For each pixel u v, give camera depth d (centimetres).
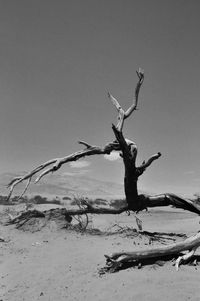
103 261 1038
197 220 2289
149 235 1448
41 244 1286
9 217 1691
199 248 1176
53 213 1590
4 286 927
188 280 862
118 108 1411
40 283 920
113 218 2433
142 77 1418
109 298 792
